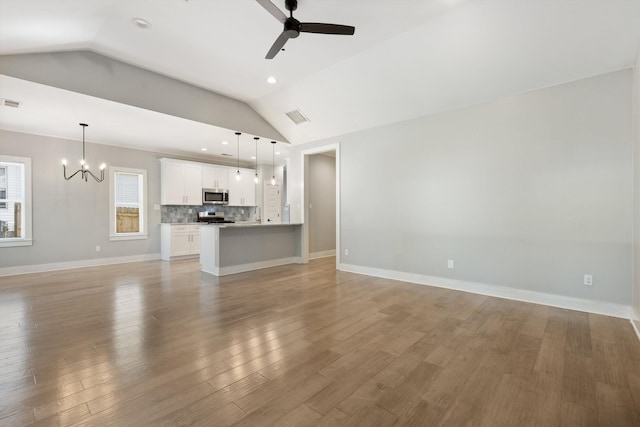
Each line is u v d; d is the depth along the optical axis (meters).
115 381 1.94
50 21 2.80
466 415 1.63
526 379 1.97
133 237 6.62
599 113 3.19
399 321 3.00
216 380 1.95
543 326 2.87
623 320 3.01
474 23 3.05
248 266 5.58
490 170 3.93
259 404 1.72
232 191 8.16
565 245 3.41
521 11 2.83
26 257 5.30
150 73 4.18
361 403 1.73
